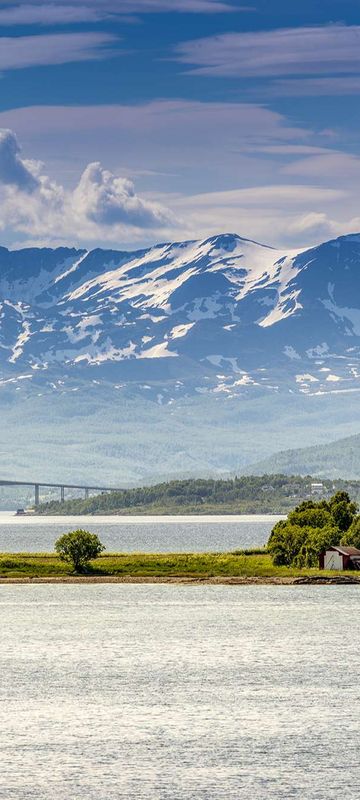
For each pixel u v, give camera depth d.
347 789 196.75
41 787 198.12
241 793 195.00
